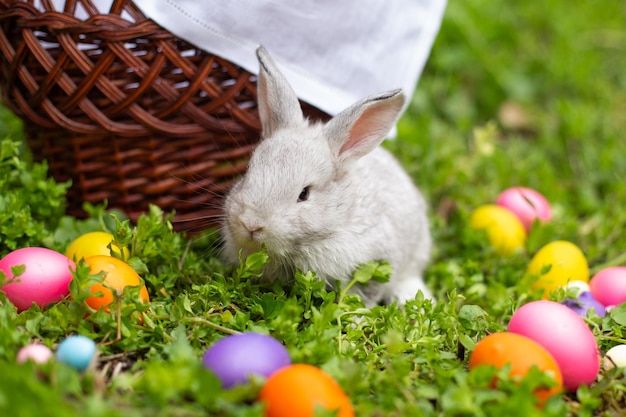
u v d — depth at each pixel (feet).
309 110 2.93
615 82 4.10
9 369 2.03
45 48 2.69
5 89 2.81
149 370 2.08
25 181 2.79
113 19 2.60
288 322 2.33
